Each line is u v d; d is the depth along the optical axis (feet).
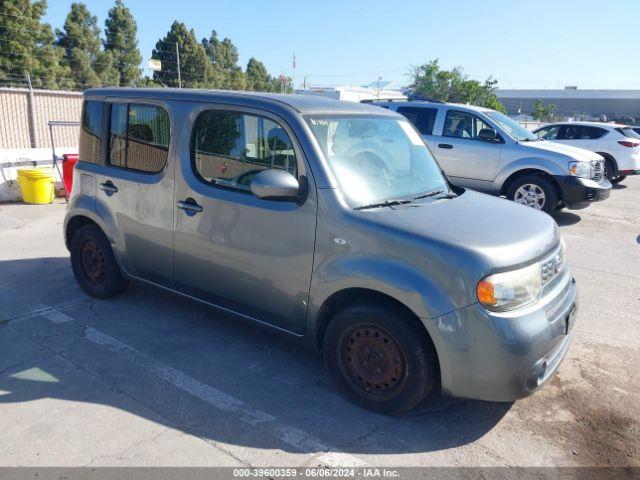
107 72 133.80
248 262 12.84
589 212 35.94
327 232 11.51
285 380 12.82
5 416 11.09
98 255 17.15
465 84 163.84
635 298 19.58
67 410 11.35
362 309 11.16
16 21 103.35
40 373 12.85
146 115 14.99
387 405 11.27
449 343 10.19
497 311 10.10
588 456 10.45
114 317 16.15
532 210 13.39
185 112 14.05
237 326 15.72
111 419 11.07
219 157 13.42
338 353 11.82
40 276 19.75
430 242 10.46
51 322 15.74
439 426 11.21
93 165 16.55
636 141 49.70
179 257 14.38
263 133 12.69
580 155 30.91
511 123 34.14
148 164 14.94
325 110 13.07
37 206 31.81
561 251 12.24
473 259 10.10
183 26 147.33
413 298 10.39
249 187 12.86
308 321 12.16
